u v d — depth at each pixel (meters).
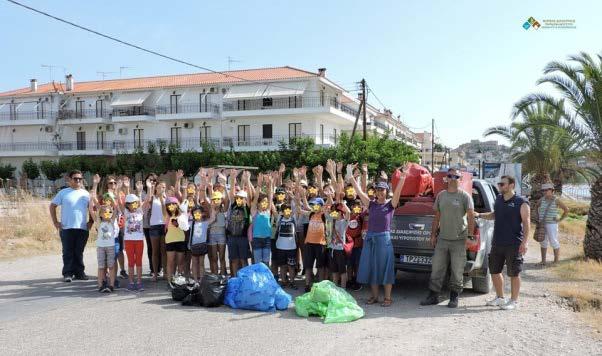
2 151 51.59
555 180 24.69
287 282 8.45
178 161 39.62
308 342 5.42
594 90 12.19
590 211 11.77
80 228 9.03
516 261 7.00
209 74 49.75
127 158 42.59
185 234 8.59
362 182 8.98
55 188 43.91
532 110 20.53
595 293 8.02
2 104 52.59
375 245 7.19
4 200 18.75
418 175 8.20
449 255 7.18
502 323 6.26
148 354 5.00
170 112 46.47
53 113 50.59
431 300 7.28
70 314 6.58
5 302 7.29
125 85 49.84
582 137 13.59
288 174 34.94
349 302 6.55
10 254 11.87
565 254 12.70
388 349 5.22
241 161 37.31
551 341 5.55
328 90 45.69
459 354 5.11
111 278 8.08
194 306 7.06
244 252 8.44
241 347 5.23
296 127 42.91
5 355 4.97
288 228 8.29
